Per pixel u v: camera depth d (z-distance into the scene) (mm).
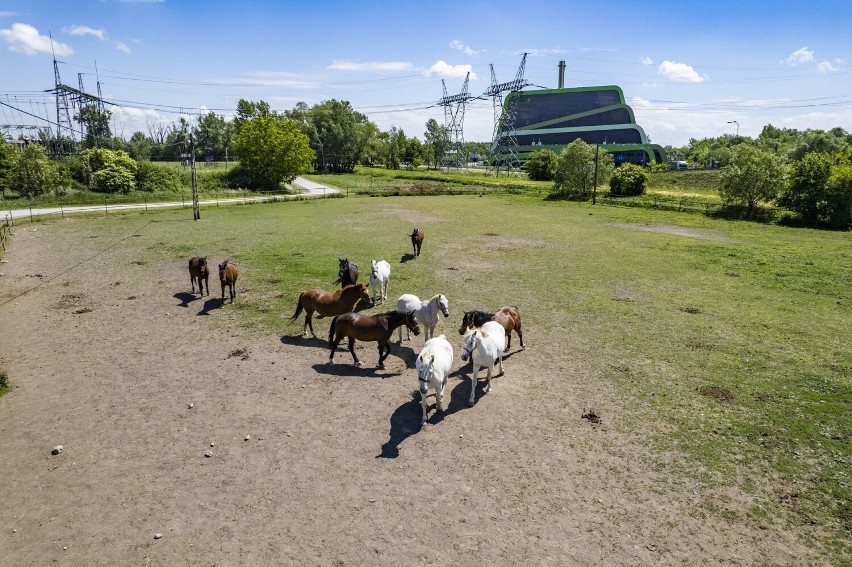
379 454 8758
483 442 9148
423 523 7129
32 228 31734
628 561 6477
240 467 8367
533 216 41000
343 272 16812
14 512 7289
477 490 7852
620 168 59156
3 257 23609
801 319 16031
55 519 7156
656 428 9648
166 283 19594
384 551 6605
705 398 10812
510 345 13742
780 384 11477
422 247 26906
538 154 88938
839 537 6883
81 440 9109
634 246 28172
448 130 124062
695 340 14148
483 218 39312
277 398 10695
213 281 19875
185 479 8055
